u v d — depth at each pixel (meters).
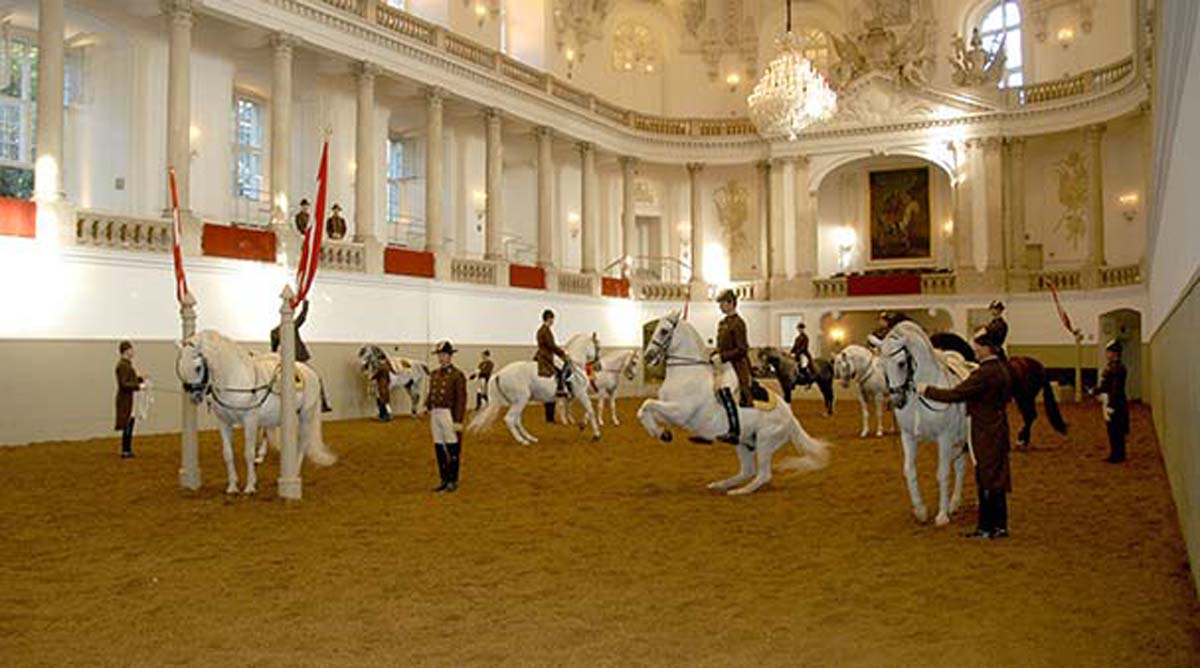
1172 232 7.48
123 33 20.95
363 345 23.45
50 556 7.26
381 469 12.74
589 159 33.22
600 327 32.94
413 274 25.00
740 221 37.44
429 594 6.09
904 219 36.19
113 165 21.28
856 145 34.31
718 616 5.53
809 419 22.38
